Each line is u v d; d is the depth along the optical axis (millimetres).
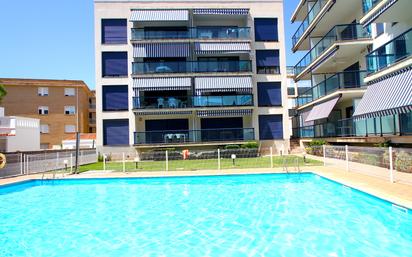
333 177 12242
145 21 28281
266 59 30109
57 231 8148
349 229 7543
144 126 28969
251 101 28438
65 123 46031
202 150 27844
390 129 16203
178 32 28875
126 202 11305
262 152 28953
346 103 24234
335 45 21031
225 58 30266
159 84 27719
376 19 16078
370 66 17688
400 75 14227
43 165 17875
